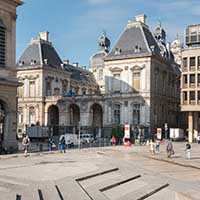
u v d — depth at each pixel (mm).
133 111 85812
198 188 23984
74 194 19219
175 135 80500
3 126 45531
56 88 101625
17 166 30797
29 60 98938
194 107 71438
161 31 107688
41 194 18750
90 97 90438
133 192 21625
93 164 33406
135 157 43531
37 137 73188
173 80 100000
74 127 79562
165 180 26547
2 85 44625
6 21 46125
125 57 87500
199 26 73000
